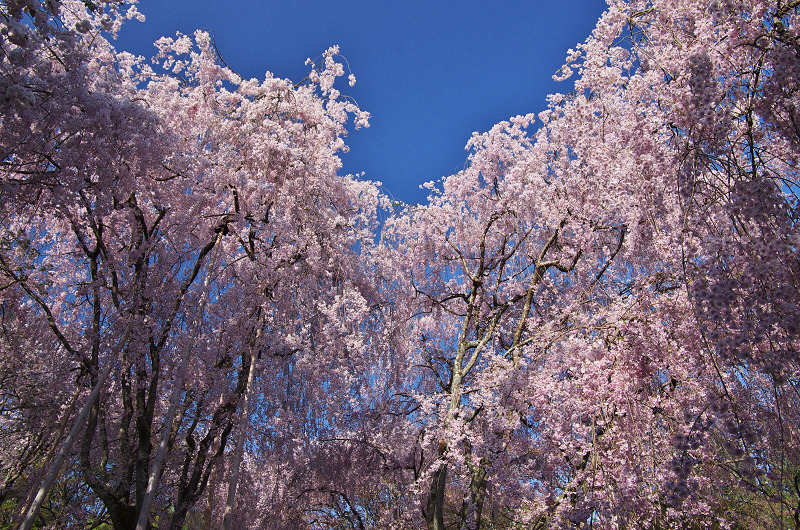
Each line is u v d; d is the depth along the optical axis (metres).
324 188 10.61
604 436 6.79
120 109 6.79
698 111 4.07
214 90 10.26
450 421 8.59
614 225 8.70
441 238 12.21
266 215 9.67
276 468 10.81
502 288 11.59
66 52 5.91
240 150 10.18
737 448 3.97
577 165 8.87
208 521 10.55
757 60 4.27
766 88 4.20
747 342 3.72
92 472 8.25
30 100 4.57
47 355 9.69
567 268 9.58
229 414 9.11
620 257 9.70
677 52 4.84
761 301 3.64
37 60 5.56
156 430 10.07
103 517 10.66
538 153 10.88
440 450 9.01
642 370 6.86
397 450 10.38
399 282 12.21
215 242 9.55
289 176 9.95
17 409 9.53
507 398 8.23
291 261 9.74
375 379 11.35
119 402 10.17
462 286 12.16
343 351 10.07
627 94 6.98
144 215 9.76
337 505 12.65
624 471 6.38
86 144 6.51
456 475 9.55
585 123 8.59
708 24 4.58
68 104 6.02
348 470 11.10
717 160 4.17
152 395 8.53
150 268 8.70
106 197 7.14
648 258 8.30
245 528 10.31
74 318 10.23
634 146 6.31
